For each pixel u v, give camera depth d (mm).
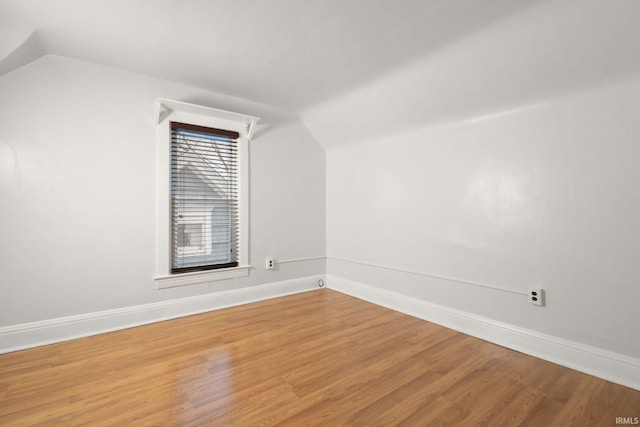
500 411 1518
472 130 2502
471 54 2070
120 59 2361
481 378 1817
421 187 2918
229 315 2939
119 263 2584
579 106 1913
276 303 3350
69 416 1471
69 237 2373
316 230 4008
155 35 2033
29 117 2215
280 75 2607
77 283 2404
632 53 1606
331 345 2270
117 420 1443
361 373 1874
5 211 2141
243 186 3316
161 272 2783
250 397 1629
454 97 2426
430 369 1921
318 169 4031
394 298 3162
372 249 3449
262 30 1965
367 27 1916
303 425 1415
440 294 2746
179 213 2953
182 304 2902
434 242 2799
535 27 1739
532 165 2135
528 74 1977
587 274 1891
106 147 2521
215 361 2020
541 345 2078
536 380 1795
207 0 1676
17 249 2180
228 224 3264
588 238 1887
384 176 3305
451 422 1438
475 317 2469
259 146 3469
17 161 2178
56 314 2320
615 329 1783
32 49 2104
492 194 2365
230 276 3227
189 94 2883
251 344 2285
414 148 2986
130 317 2623
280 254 3654
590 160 1875
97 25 1912
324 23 1884
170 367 1938
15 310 2174
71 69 2363
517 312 2219
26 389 1688
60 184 2334
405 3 1677
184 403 1575
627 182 1744
